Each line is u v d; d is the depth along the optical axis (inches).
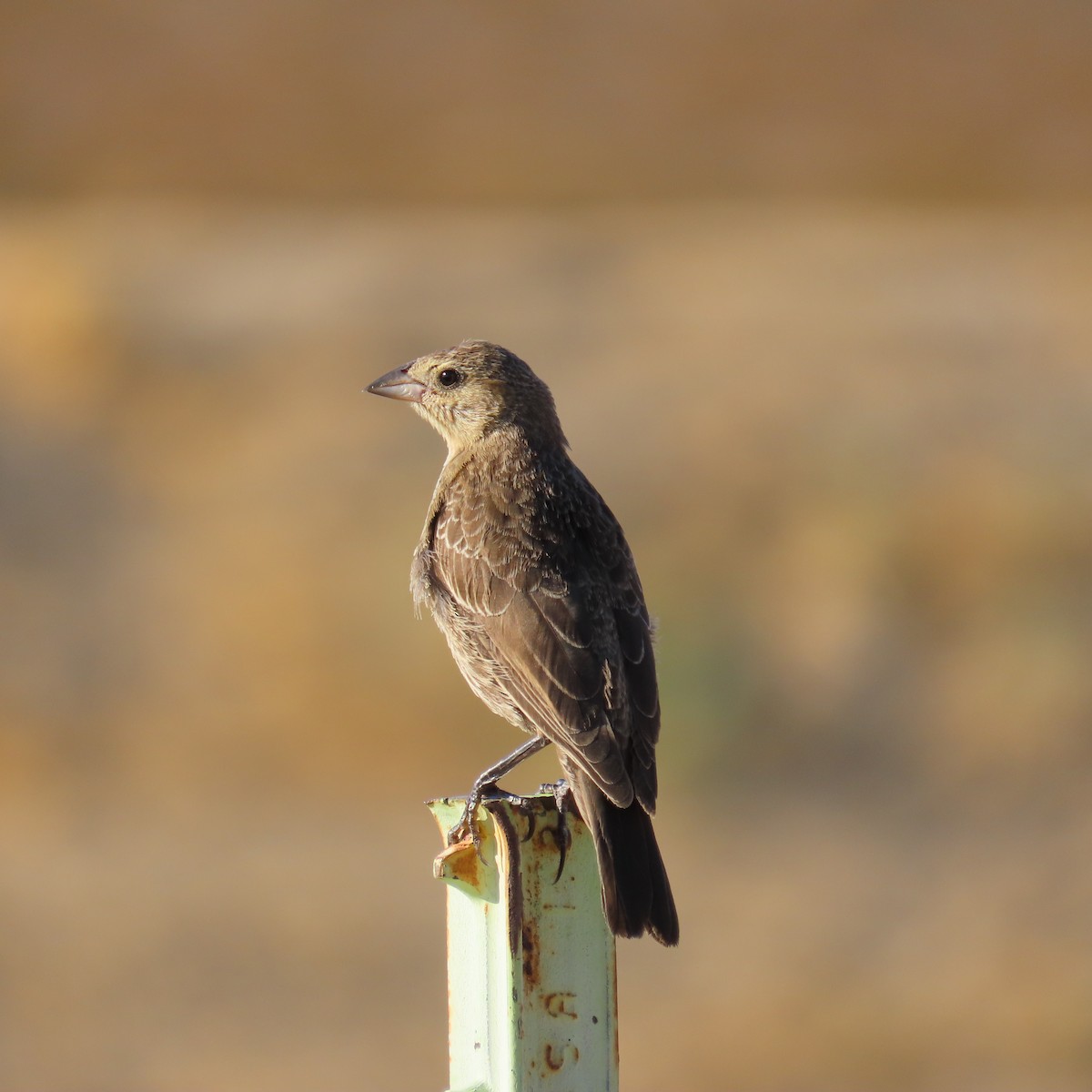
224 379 905.5
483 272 1044.5
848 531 716.0
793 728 649.6
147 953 505.7
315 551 732.0
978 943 495.8
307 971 494.6
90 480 828.0
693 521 742.5
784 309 960.3
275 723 657.0
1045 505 731.4
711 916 526.6
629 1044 449.7
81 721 662.5
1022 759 627.2
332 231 1153.4
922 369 868.0
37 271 1005.2
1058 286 989.8
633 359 895.1
